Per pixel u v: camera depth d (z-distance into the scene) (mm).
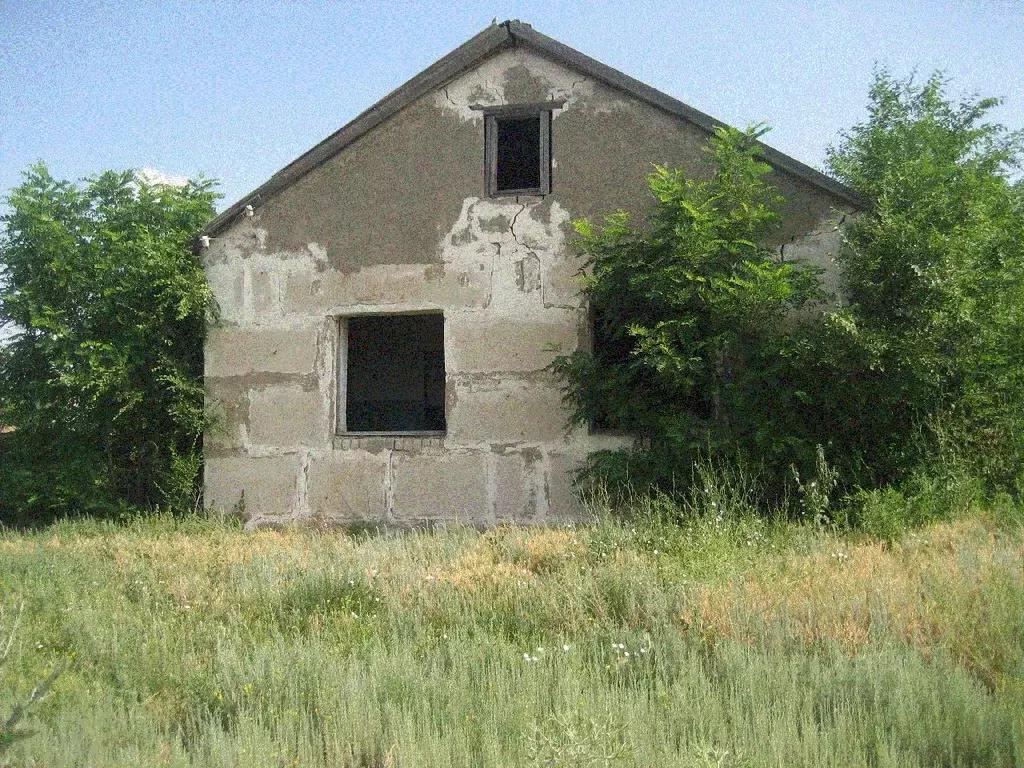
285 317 12477
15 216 13109
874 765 4227
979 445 10352
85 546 10242
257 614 7242
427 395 18594
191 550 9836
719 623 6121
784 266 9867
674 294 10148
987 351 10273
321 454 12203
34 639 6410
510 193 11914
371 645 6133
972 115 14188
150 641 6352
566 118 11820
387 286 12180
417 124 12219
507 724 4684
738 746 4383
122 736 4762
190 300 12305
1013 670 5098
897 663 5137
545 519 11445
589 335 11547
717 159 10609
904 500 9281
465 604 7078
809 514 9469
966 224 10562
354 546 10047
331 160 12430
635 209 11531
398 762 4379
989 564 6816
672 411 10609
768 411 10133
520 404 11648
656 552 7844
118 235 13078
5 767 4074
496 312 11828
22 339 13156
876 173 12391
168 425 12844
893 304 10055
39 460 13281
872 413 9945
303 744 4535
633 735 4344
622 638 6004
